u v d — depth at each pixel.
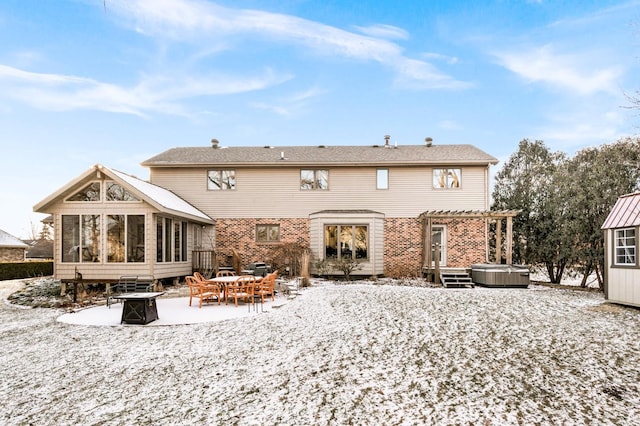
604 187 14.03
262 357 6.27
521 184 18.02
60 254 13.35
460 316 8.83
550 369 5.64
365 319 8.65
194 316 9.33
